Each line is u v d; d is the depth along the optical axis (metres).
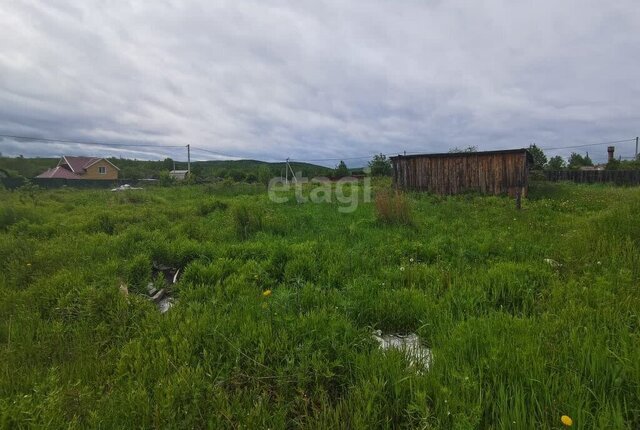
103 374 2.49
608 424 1.70
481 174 15.08
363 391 2.10
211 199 12.43
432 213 9.48
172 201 14.48
